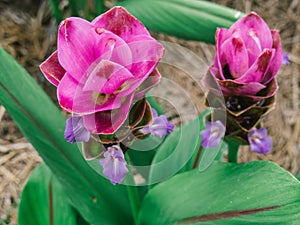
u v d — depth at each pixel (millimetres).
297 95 1041
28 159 970
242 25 530
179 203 607
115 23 470
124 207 665
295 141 993
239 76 533
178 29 734
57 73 483
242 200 573
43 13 1115
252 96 541
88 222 664
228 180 590
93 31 455
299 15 1125
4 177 950
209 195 593
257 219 557
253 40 522
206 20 729
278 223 548
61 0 1114
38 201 678
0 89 628
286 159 979
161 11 741
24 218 664
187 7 738
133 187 618
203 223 582
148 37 461
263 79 540
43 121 647
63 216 674
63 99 459
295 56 1081
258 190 570
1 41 1084
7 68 642
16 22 1109
